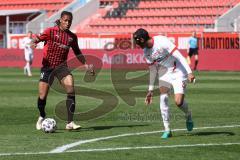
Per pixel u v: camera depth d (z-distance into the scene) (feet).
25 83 293.64
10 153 100.27
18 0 581.53
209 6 491.31
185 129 132.16
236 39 411.34
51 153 100.27
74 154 99.30
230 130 130.21
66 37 128.98
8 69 444.55
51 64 129.49
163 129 132.67
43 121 127.44
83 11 524.93
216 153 99.66
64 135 123.03
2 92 238.68
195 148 104.78
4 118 154.71
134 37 116.57
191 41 390.42
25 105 188.14
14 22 518.78
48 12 549.95
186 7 500.74
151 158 95.35
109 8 530.68
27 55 359.46
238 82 295.89
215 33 419.95
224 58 412.36
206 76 347.15
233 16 445.37
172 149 103.86
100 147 106.42
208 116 158.10
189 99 207.51
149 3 518.78
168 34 435.94
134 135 122.62
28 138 118.42
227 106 184.14
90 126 139.64
